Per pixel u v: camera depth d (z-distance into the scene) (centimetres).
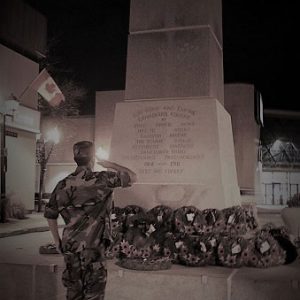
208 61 805
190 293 528
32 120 1836
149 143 792
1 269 591
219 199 736
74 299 390
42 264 582
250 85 2356
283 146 3666
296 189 3653
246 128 2327
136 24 845
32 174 1859
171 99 809
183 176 765
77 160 429
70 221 401
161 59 825
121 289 548
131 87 833
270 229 637
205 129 772
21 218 1603
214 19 865
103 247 402
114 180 419
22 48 1866
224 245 582
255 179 2472
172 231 670
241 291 512
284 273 550
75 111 2594
